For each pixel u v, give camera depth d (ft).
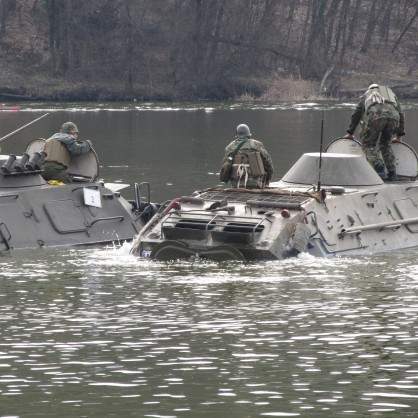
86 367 121.60
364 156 219.20
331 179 212.64
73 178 219.20
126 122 600.39
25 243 200.34
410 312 144.77
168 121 612.29
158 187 295.07
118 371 120.16
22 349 127.95
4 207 201.05
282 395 112.57
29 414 107.14
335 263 182.09
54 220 205.36
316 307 147.74
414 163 227.20
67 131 217.77
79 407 109.09
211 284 162.61
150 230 191.83
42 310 145.89
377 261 185.37
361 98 229.45
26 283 163.53
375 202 207.62
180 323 139.13
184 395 112.57
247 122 595.47
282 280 165.78
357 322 139.64
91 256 189.78
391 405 109.60
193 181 308.19
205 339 132.16
